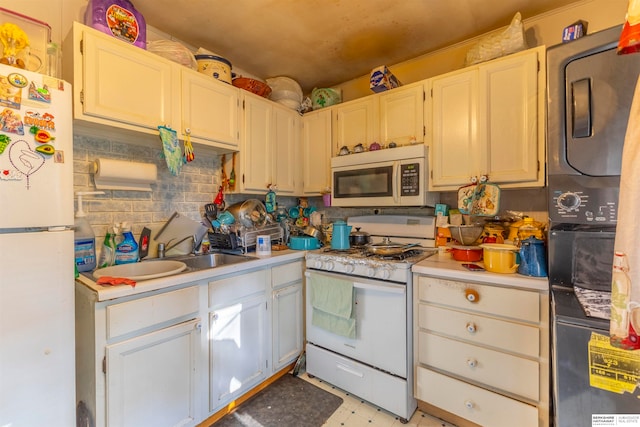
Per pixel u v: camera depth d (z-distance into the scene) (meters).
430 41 2.05
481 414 1.37
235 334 1.60
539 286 1.22
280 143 2.33
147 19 1.78
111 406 1.13
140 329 1.22
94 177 1.57
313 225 2.62
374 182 2.02
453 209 2.03
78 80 1.28
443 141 1.82
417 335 1.57
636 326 0.63
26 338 0.96
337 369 1.81
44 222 0.99
